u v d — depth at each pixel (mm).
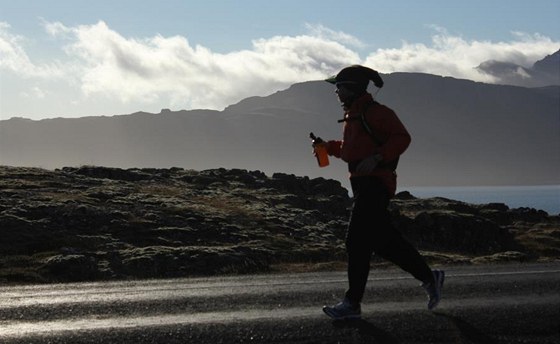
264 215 29578
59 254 19250
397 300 7414
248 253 20938
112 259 18562
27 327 6496
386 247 6621
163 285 10016
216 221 26250
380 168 6465
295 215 31328
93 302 7828
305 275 11195
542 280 8758
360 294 6418
